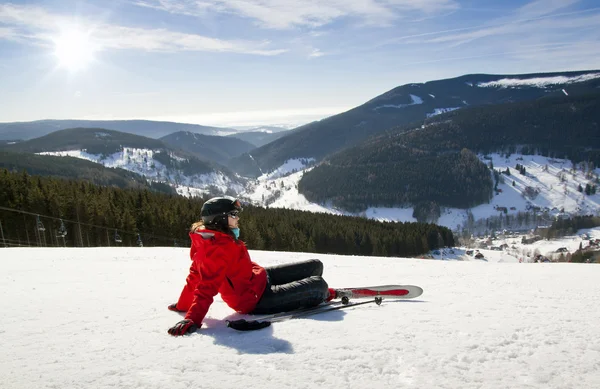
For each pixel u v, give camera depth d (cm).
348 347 238
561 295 455
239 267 319
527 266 899
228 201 315
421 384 190
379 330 274
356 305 371
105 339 257
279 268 368
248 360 217
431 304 378
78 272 571
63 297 385
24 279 499
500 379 197
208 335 270
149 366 209
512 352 234
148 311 336
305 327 283
